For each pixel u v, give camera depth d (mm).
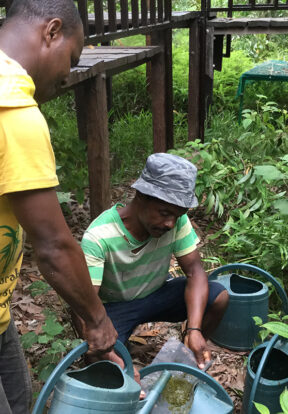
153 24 3746
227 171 3611
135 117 5652
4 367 1608
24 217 1131
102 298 2137
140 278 2066
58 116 5449
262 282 2537
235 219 3537
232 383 2205
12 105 1054
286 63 5992
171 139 4664
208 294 2117
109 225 1929
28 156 1080
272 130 4141
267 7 4910
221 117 5887
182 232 2090
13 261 1343
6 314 1425
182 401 1615
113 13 2982
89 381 1382
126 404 1279
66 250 1185
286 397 1340
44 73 1224
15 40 1174
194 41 4832
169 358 1875
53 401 1288
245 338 2326
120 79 6332
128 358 1451
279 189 3881
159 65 4215
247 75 5473
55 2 1196
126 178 4410
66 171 3414
